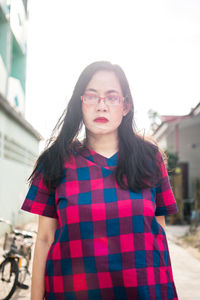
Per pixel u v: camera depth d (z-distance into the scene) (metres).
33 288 1.74
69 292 1.57
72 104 1.81
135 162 1.67
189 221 15.43
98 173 1.64
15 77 18.66
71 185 1.63
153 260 1.57
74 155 1.69
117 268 1.53
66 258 1.58
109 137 1.78
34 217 18.39
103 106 1.72
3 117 12.29
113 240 1.55
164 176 1.75
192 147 17.67
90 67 1.78
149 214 1.60
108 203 1.57
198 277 6.16
